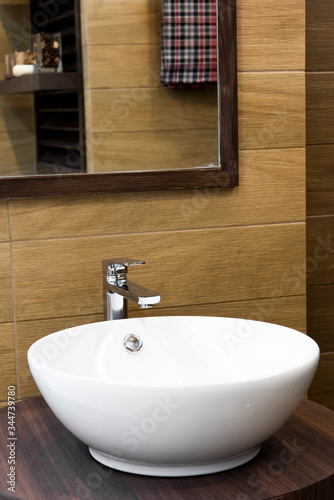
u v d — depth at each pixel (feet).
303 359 3.37
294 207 4.94
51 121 4.38
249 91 4.75
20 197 4.34
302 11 4.78
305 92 5.30
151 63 4.56
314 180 5.75
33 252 4.45
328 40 5.63
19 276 4.44
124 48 4.50
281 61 4.78
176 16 4.57
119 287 4.02
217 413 3.01
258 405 3.08
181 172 4.62
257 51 4.72
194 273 4.79
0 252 4.39
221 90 4.64
